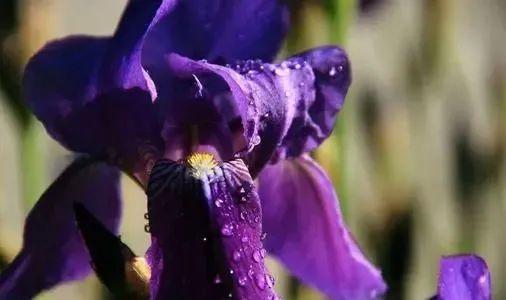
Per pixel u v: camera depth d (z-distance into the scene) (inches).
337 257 18.1
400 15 24.9
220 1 16.8
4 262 19.3
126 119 16.3
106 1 32.5
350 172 24.4
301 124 16.8
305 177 18.0
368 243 22.7
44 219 17.1
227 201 15.7
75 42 16.7
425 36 23.4
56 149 24.1
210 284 15.3
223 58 17.1
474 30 29.2
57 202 17.1
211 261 15.4
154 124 16.3
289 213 18.1
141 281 15.5
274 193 18.1
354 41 28.0
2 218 21.6
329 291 18.3
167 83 16.5
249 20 17.1
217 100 16.4
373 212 22.6
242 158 16.3
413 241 21.8
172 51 16.7
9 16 19.9
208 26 16.8
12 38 20.0
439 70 23.5
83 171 17.3
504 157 24.1
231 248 15.5
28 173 20.4
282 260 18.4
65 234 17.3
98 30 32.6
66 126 16.6
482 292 15.0
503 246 25.2
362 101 23.1
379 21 25.0
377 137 22.7
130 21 16.1
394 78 25.3
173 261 15.4
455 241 24.3
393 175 22.5
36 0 20.0
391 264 21.7
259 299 15.4
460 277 15.0
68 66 16.6
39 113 16.7
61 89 16.6
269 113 16.2
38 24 20.1
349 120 22.2
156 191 15.7
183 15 16.6
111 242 15.4
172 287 15.3
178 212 15.6
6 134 29.4
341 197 20.2
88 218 15.4
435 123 28.4
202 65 16.1
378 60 27.5
